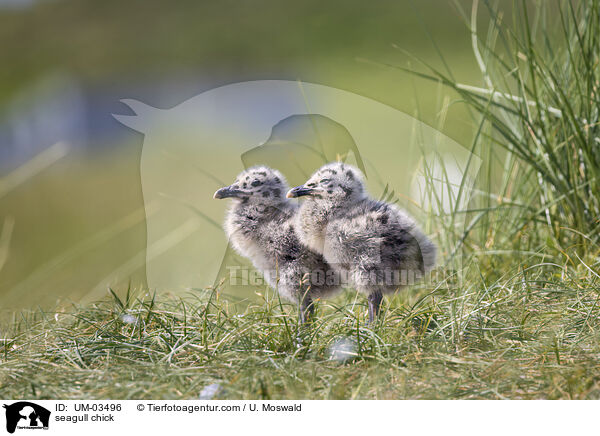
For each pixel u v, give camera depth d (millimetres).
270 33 37625
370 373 7062
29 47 39625
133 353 7824
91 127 29500
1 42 40406
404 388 6809
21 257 18141
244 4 41969
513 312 8289
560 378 6805
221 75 32469
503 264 10164
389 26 36062
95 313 9250
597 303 8195
